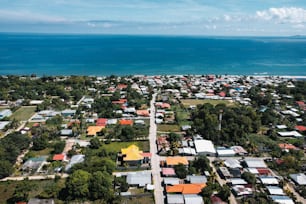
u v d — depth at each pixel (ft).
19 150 334.85
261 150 353.10
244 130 405.18
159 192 265.13
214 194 258.78
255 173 297.12
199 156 327.67
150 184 272.72
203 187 262.88
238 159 334.65
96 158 324.60
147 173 289.94
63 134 392.47
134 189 268.82
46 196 250.57
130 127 392.88
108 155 331.77
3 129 410.31
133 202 248.73
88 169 282.56
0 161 293.23
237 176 290.35
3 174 283.79
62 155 327.06
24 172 296.10
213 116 416.05
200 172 301.84
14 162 312.91
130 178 279.49
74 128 412.98
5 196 255.09
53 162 312.91
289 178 291.38
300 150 354.33
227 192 250.37
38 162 311.47
